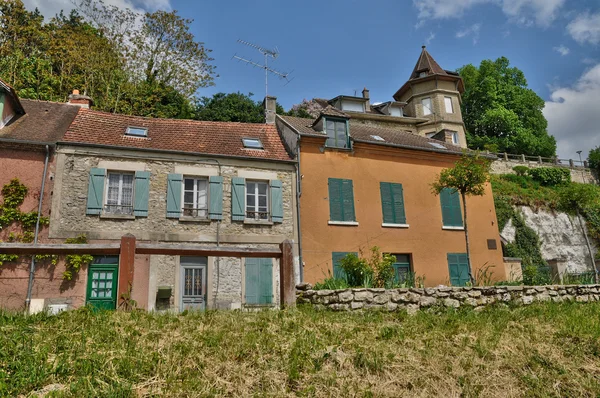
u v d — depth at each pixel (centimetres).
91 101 1798
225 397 472
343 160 1770
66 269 1298
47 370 467
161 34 3070
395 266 1764
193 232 1472
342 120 1831
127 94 2711
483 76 4438
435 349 651
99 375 468
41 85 2408
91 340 554
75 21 3192
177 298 1395
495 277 1902
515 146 4169
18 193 1323
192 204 1528
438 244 1839
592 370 631
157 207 1459
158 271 1390
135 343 557
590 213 3131
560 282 1464
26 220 1311
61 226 1341
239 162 1602
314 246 1625
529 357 654
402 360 600
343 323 750
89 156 1429
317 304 898
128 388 451
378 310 924
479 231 1942
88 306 716
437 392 538
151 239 1421
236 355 554
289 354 572
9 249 681
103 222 1388
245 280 1477
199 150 1584
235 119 3120
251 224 1552
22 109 1546
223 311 779
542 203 3066
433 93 3444
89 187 1393
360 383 535
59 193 1362
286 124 1834
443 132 2344
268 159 1628
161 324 644
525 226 2856
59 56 2570
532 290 1152
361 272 1191
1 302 1223
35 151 1380
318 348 602
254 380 509
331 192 1709
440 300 1016
